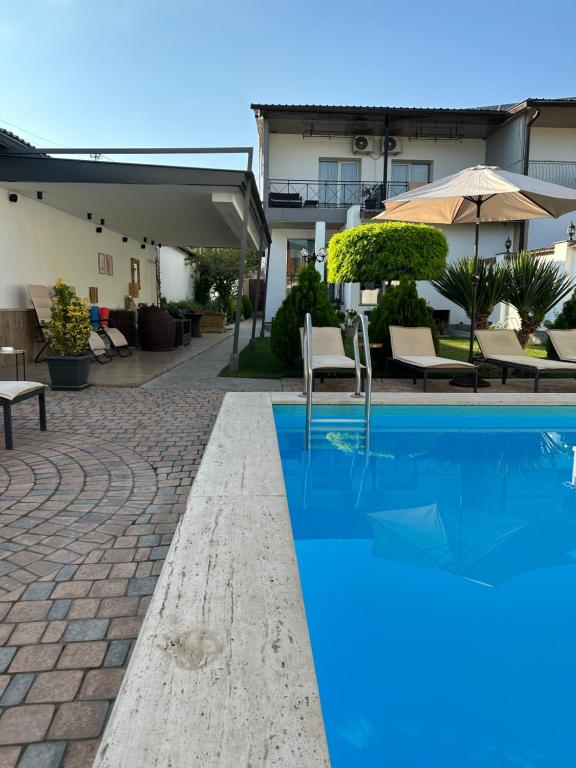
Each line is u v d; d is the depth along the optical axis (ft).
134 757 3.34
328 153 58.65
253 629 4.67
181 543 6.37
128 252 45.47
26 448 13.12
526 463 12.76
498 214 24.95
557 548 8.28
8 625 5.95
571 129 56.39
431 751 4.31
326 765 3.30
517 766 4.19
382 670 5.26
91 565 7.36
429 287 55.01
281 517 7.17
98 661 5.37
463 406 17.25
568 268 38.11
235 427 12.38
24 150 23.77
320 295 24.81
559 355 22.97
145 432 14.75
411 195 21.75
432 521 9.35
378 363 26.25
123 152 23.68
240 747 3.43
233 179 24.39
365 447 13.85
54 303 21.15
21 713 4.67
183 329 39.86
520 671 5.27
